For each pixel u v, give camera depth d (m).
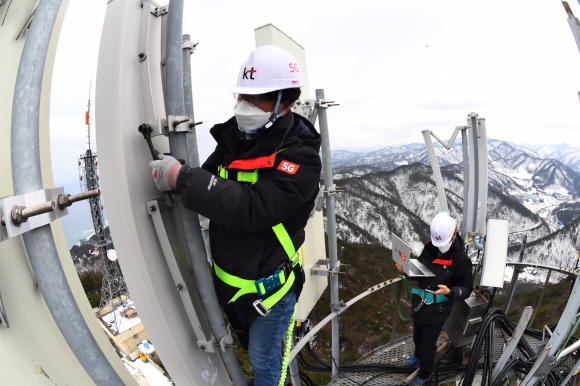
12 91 1.17
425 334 3.54
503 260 3.77
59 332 1.22
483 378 3.08
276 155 1.43
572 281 3.92
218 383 1.84
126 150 1.35
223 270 1.57
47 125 1.29
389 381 3.92
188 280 1.65
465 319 3.79
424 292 3.50
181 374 1.64
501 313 3.39
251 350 1.74
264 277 1.54
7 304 0.97
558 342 2.41
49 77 1.30
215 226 1.60
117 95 1.33
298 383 3.63
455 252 3.46
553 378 3.38
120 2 1.42
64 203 1.03
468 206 4.57
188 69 1.69
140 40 1.44
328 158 3.28
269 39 2.95
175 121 1.38
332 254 3.59
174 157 1.42
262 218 1.33
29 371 0.88
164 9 1.54
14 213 0.83
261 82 1.40
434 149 4.47
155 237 1.48
